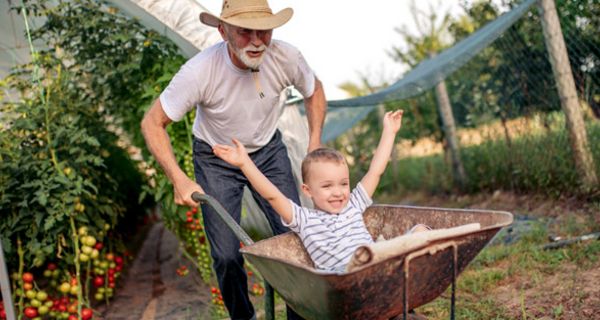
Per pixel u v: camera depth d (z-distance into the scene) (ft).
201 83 10.10
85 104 17.22
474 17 26.40
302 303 7.52
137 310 16.69
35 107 15.93
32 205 14.97
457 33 30.40
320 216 9.14
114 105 18.65
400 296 7.33
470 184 27.12
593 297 12.33
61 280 16.17
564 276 13.96
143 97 16.52
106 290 16.94
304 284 6.95
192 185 9.60
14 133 15.58
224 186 10.98
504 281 14.34
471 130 27.30
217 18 9.95
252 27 9.29
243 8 9.60
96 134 19.11
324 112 11.93
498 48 23.72
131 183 25.59
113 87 18.08
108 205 17.92
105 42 16.89
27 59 19.16
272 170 11.44
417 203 28.86
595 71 20.65
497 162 25.26
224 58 10.24
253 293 15.75
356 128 35.09
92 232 16.14
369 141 34.73
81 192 15.76
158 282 19.62
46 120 15.60
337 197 9.16
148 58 17.20
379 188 32.78
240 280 10.94
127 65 16.55
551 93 21.94
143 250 25.55
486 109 25.71
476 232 7.47
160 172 17.51
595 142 20.30
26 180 14.92
